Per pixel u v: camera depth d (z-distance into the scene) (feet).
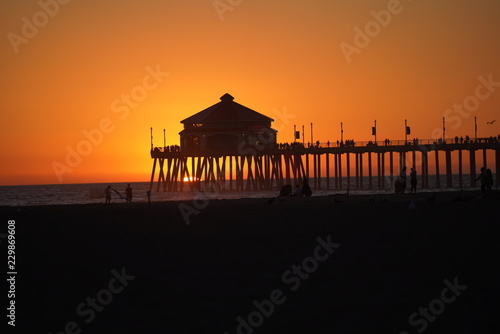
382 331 90.84
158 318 98.22
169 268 123.65
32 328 95.55
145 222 177.88
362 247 134.31
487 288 104.17
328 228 156.87
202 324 95.45
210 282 114.11
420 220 161.79
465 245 130.93
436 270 114.73
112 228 168.35
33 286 114.21
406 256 125.08
